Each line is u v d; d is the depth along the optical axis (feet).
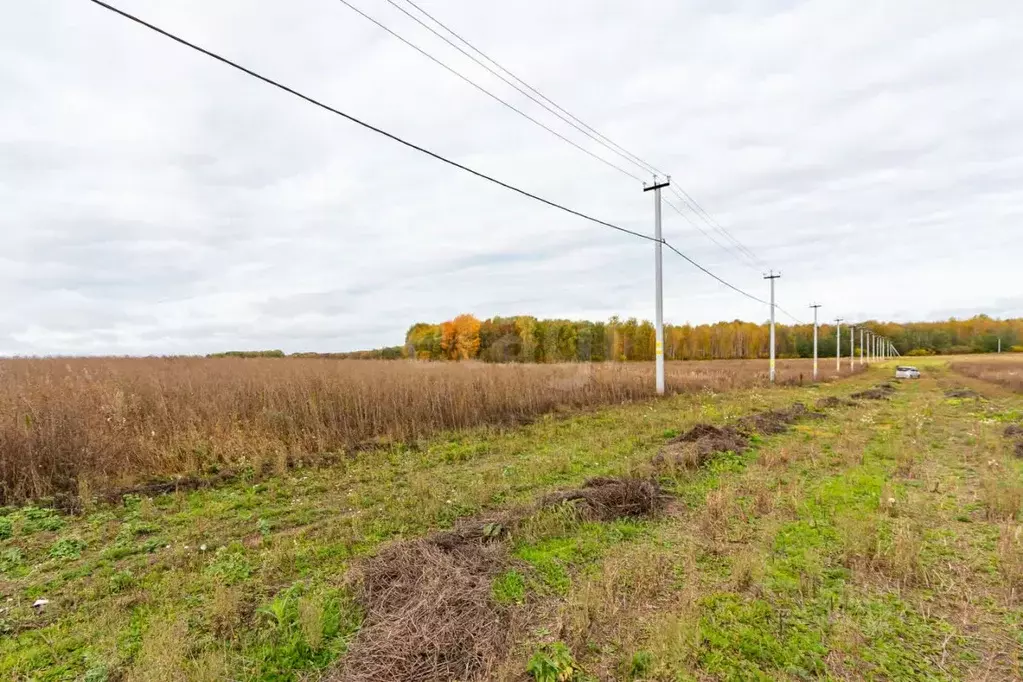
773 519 16.75
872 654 9.79
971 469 23.49
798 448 27.71
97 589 12.48
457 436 31.86
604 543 15.30
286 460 25.18
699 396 54.29
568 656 9.55
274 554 14.42
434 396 35.73
